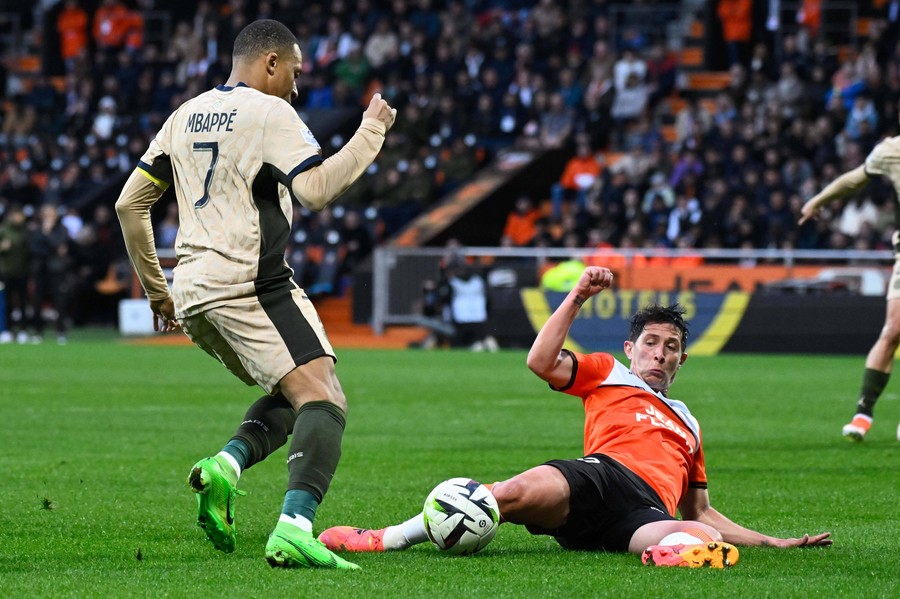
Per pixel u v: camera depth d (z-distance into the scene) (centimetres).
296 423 1688
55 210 8569
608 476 1767
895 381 5794
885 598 1492
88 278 9656
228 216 1722
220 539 1688
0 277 8450
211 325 1741
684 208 8294
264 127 1706
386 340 8425
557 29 10206
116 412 4091
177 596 1475
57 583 1556
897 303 3362
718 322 7669
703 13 10650
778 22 10369
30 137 11062
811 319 7500
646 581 1566
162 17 11862
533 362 1870
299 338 1705
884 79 8988
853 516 2231
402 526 1781
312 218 9300
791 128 8644
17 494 2408
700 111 9288
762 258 7912
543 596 1480
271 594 1482
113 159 10550
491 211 9650
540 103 9988
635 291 7806
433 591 1504
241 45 1806
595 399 1889
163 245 9281
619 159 9350
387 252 8531
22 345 8025
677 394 4919
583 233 8656
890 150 3362
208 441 3334
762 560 1739
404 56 10419
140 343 8431
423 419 3950
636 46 10138
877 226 7900
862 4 10331
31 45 12688
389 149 9800
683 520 1825
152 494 2419
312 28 10875
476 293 8094
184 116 1773
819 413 4216
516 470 2811
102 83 11175
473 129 10106
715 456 3098
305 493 1642
